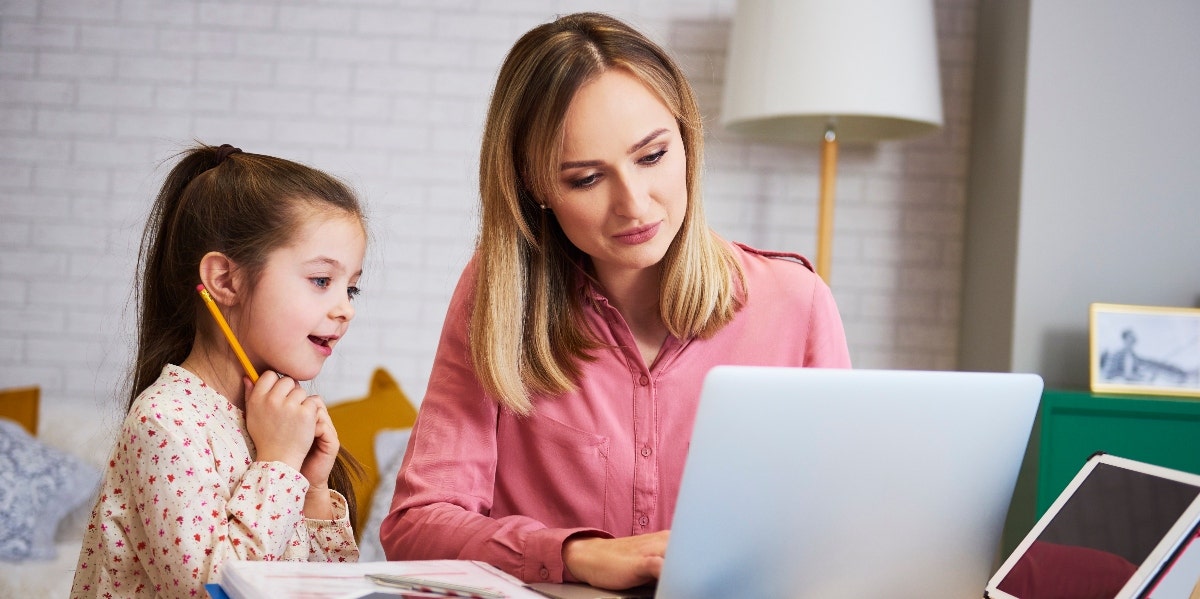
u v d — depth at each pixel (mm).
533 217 1347
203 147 1404
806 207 3604
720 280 1357
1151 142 3064
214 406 1258
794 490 904
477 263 1398
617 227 1217
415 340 3594
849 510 941
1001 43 3330
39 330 3566
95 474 3086
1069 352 3068
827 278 3283
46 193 3576
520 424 1367
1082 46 3080
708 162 3561
